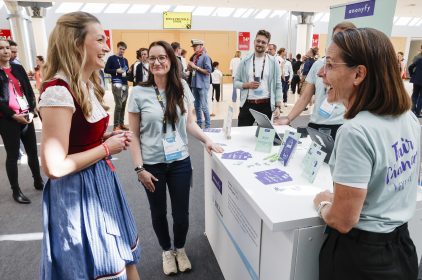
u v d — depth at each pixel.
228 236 1.69
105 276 1.13
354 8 3.03
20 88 2.61
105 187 1.13
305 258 1.03
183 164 1.72
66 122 0.96
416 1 8.77
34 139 2.80
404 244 0.87
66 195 1.06
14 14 10.07
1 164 3.60
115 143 1.11
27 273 1.83
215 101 8.49
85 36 1.00
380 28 2.76
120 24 11.53
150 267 1.89
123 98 4.99
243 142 1.87
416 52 15.11
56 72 1.01
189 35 12.33
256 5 10.07
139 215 2.48
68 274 1.09
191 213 2.54
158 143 1.63
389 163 0.78
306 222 0.99
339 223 0.82
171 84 1.61
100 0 8.92
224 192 1.68
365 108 0.80
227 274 1.76
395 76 0.77
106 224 1.12
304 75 7.59
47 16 10.77
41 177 2.96
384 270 0.82
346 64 0.80
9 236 2.20
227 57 12.93
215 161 1.78
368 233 0.82
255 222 1.29
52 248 1.10
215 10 12.26
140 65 4.72
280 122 2.29
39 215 2.48
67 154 1.01
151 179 1.61
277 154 1.64
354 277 0.85
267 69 3.09
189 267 1.85
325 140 1.43
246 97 3.18
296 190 1.20
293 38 13.21
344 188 0.77
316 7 10.37
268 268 1.22
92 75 1.18
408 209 0.87
